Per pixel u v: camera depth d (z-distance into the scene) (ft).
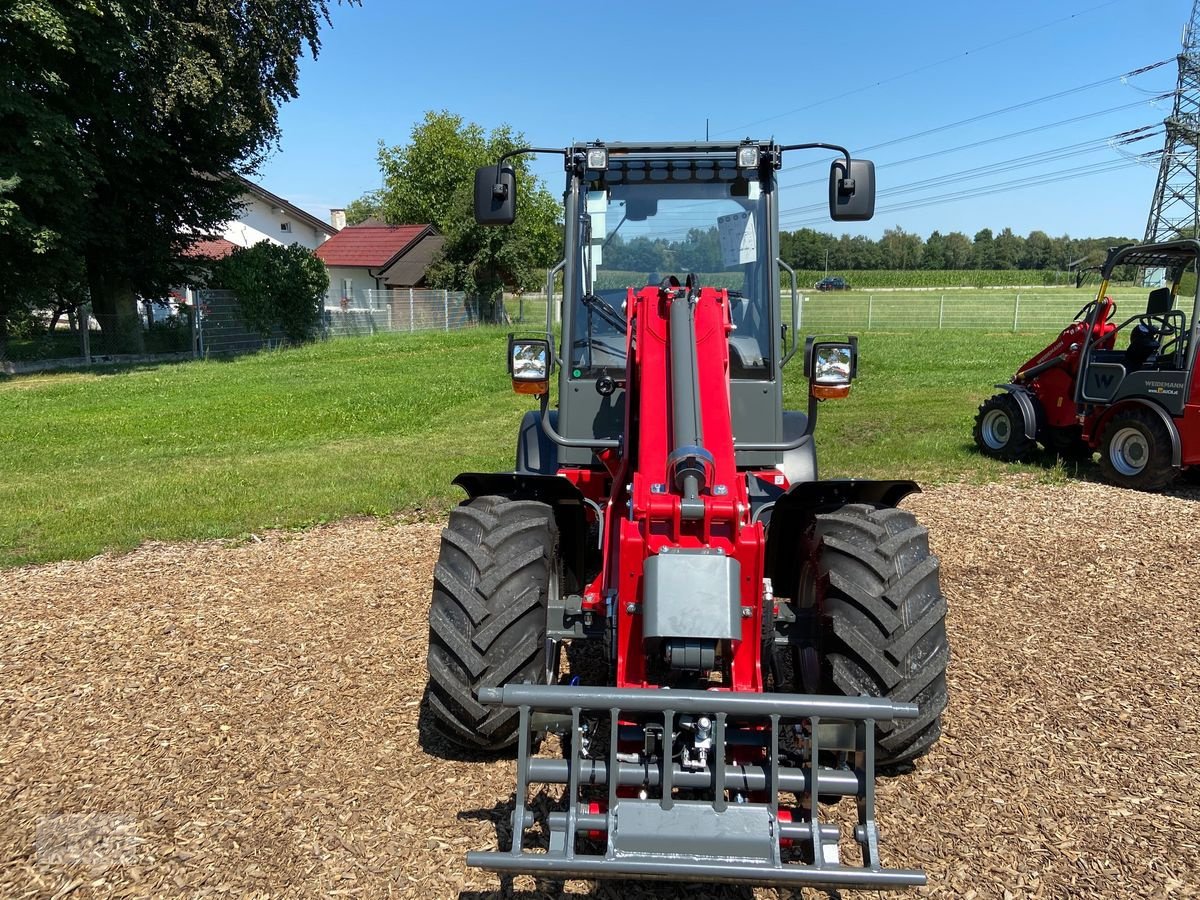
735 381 14.15
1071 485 29.71
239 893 9.96
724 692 8.95
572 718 9.09
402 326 122.31
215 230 90.74
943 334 110.63
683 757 9.41
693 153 14.51
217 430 41.70
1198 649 16.52
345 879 10.16
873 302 153.69
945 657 10.83
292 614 18.49
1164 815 11.34
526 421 17.21
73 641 17.19
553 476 12.19
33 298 69.92
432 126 175.32
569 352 14.53
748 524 10.19
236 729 13.64
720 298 12.17
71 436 40.24
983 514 25.98
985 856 10.53
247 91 82.53
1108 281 30.83
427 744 13.09
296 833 10.98
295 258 95.14
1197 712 14.07
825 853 8.73
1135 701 14.46
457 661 11.18
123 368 73.20
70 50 62.28
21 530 24.45
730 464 10.35
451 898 9.87
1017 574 20.80
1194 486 29.66
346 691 14.89
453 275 140.15
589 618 12.27
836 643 10.91
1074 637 17.11
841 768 10.46
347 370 71.05
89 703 14.58
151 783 12.16
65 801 11.76
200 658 16.31
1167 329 29.76
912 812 11.39
